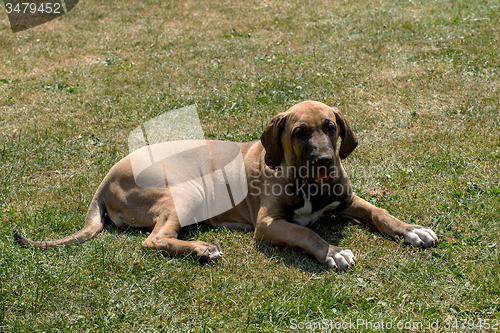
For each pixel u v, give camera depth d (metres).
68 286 3.55
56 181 5.33
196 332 3.09
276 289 3.47
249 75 8.18
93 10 13.04
